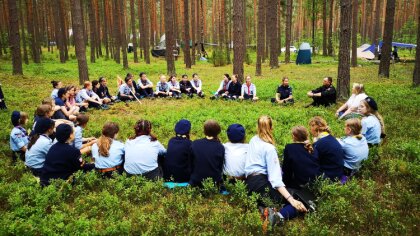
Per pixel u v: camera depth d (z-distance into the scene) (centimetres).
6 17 3872
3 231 423
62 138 571
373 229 456
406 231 445
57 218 455
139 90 1434
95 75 2281
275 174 494
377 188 562
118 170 605
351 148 586
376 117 714
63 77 2114
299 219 482
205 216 489
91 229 440
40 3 4516
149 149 589
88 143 748
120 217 481
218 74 2464
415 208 497
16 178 620
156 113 1130
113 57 4103
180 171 584
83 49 1739
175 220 472
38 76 2098
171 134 887
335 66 2908
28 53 3512
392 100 1181
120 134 888
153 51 4484
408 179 581
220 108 1176
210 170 550
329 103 1182
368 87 1503
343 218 468
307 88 1598
